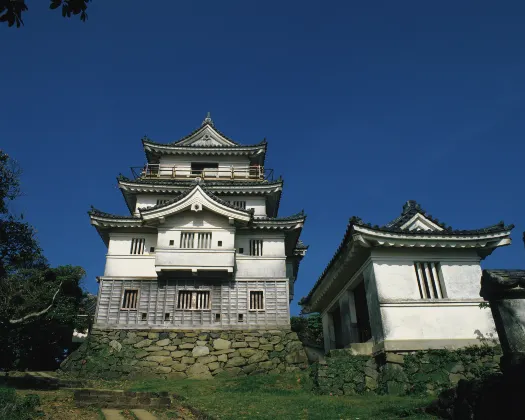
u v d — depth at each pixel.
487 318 16.30
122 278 25.20
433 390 14.65
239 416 11.11
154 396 14.36
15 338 22.66
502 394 7.34
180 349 23.42
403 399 13.14
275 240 27.03
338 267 19.64
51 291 20.41
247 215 25.88
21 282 19.28
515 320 7.58
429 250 17.45
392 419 9.95
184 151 34.16
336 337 24.20
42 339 24.58
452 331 15.95
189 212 26.11
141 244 26.48
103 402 13.29
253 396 15.00
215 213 26.02
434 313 16.22
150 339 23.64
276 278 25.80
